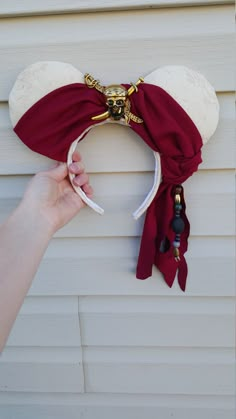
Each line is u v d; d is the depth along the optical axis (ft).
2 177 2.66
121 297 2.90
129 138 2.53
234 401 3.10
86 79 2.24
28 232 2.13
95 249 2.79
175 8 2.31
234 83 2.39
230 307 2.86
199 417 3.16
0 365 3.11
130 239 2.75
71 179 2.41
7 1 2.32
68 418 3.24
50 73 2.25
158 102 2.19
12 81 2.45
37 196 2.24
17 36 2.39
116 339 2.98
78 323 2.96
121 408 3.18
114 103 2.14
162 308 2.90
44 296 2.92
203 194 2.61
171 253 2.55
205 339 2.93
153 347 3.01
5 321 1.88
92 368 3.07
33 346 3.05
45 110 2.25
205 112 2.28
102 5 2.30
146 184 2.62
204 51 2.35
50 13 2.35
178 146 2.28
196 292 2.82
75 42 2.37
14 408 3.24
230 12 2.29
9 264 1.99
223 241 2.72
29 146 2.35
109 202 2.67
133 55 2.38
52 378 3.12
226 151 2.51
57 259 2.80
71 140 2.30
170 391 3.10
